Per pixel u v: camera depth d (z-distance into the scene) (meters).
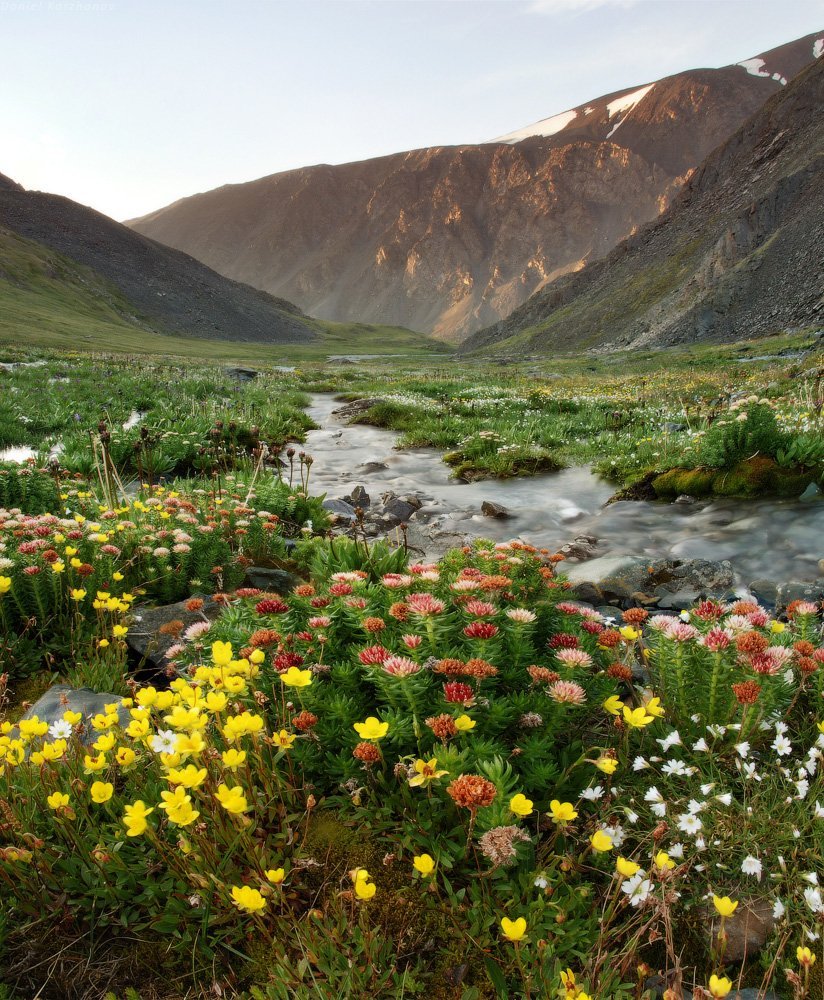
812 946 2.01
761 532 7.06
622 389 27.62
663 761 2.69
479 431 15.33
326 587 4.06
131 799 2.54
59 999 1.98
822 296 77.88
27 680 3.91
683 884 2.20
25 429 14.41
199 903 2.15
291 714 2.76
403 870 2.33
